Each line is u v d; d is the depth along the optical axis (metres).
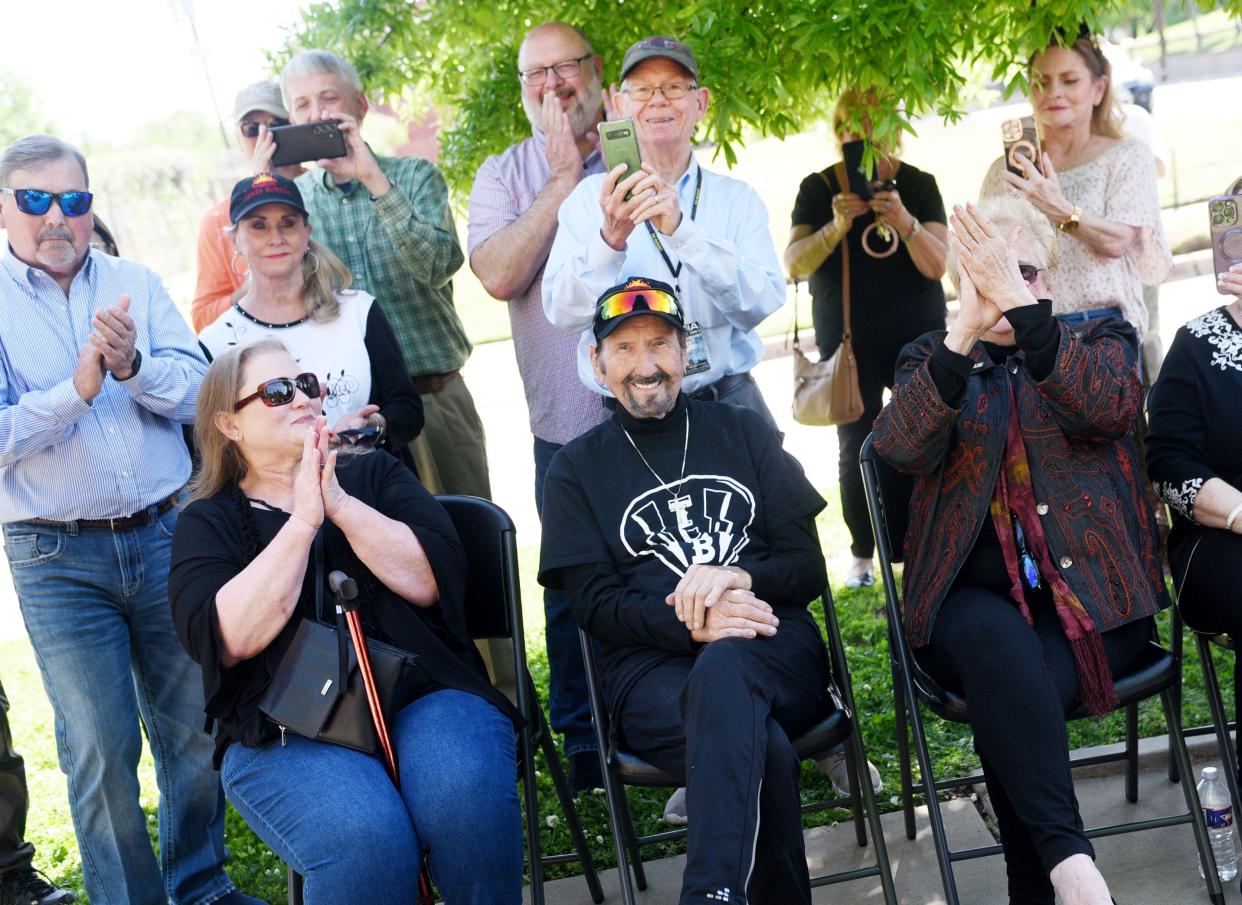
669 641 3.26
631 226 3.71
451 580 3.29
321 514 3.04
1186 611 3.50
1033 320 3.16
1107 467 3.36
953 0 4.04
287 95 4.68
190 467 3.79
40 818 4.85
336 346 4.01
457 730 3.04
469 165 5.46
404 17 5.34
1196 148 17.77
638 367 3.42
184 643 3.11
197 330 5.06
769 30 4.19
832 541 6.81
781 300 4.05
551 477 3.52
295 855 2.88
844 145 5.25
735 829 2.84
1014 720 3.01
